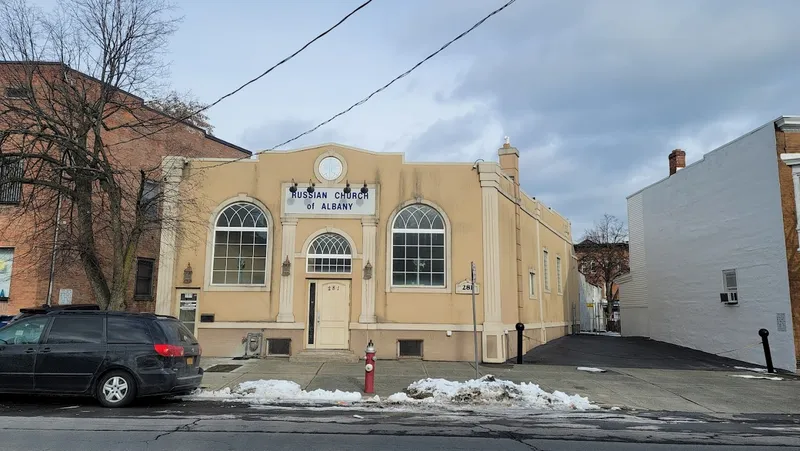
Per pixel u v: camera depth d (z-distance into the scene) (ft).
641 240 82.43
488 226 55.47
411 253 55.52
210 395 36.35
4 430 25.58
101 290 46.57
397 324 53.93
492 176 56.13
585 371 48.67
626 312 88.58
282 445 23.48
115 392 32.12
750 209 56.54
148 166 70.85
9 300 58.59
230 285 54.44
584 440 25.90
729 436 27.50
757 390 41.45
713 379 45.80
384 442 24.49
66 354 32.30
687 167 69.15
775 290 52.65
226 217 55.98
